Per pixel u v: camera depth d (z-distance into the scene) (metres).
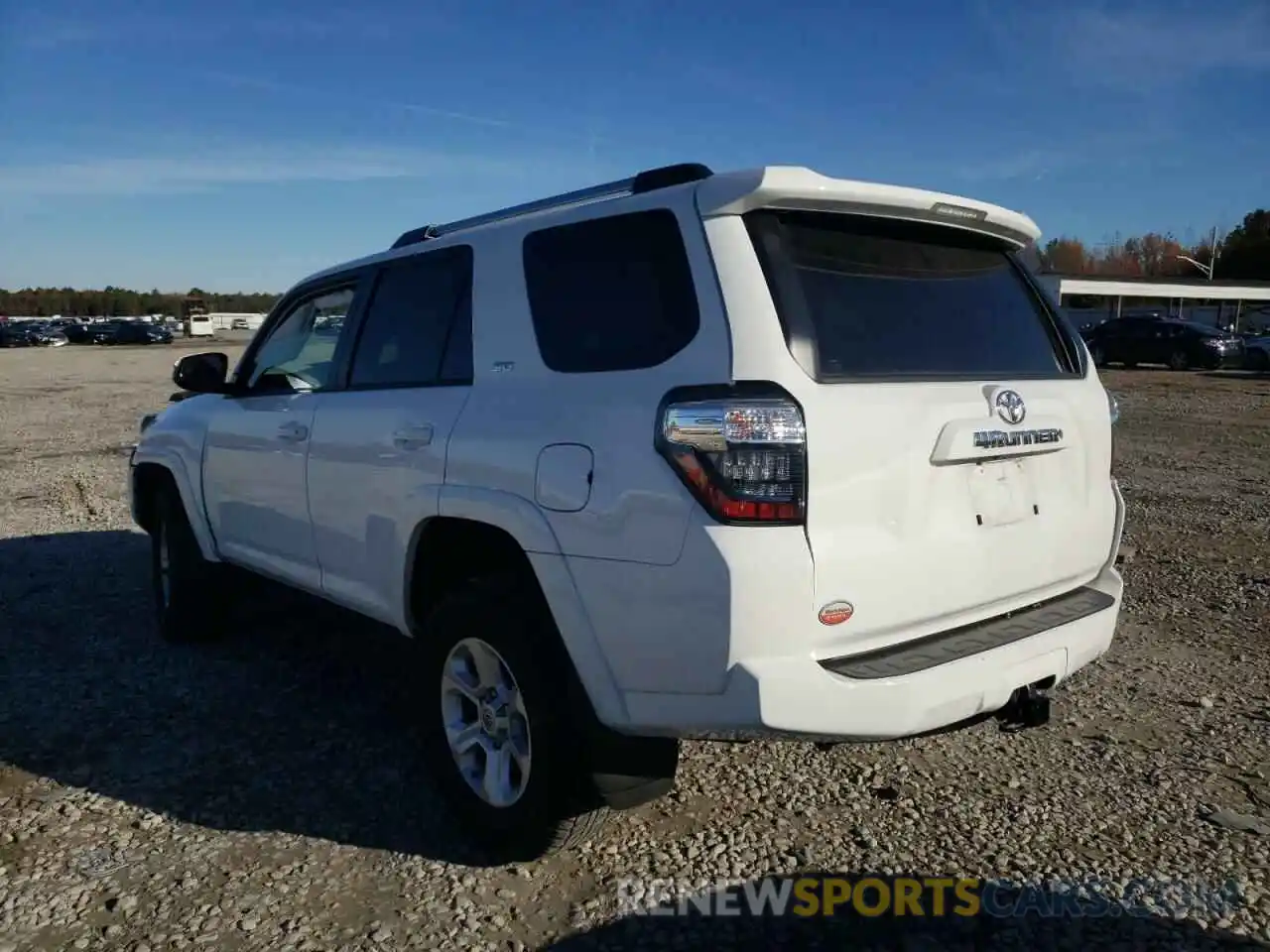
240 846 3.37
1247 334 35.56
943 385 2.96
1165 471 11.34
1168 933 2.89
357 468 3.81
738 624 2.54
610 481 2.77
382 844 3.38
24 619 5.91
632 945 2.85
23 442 14.52
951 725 2.93
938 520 2.86
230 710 4.53
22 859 3.29
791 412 2.58
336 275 4.36
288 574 4.45
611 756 2.93
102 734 4.27
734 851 3.32
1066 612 3.23
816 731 2.59
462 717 3.44
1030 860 3.27
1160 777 3.83
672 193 2.92
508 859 3.27
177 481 5.18
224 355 4.88
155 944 2.84
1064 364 3.55
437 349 3.62
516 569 3.23
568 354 3.10
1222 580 6.59
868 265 3.01
